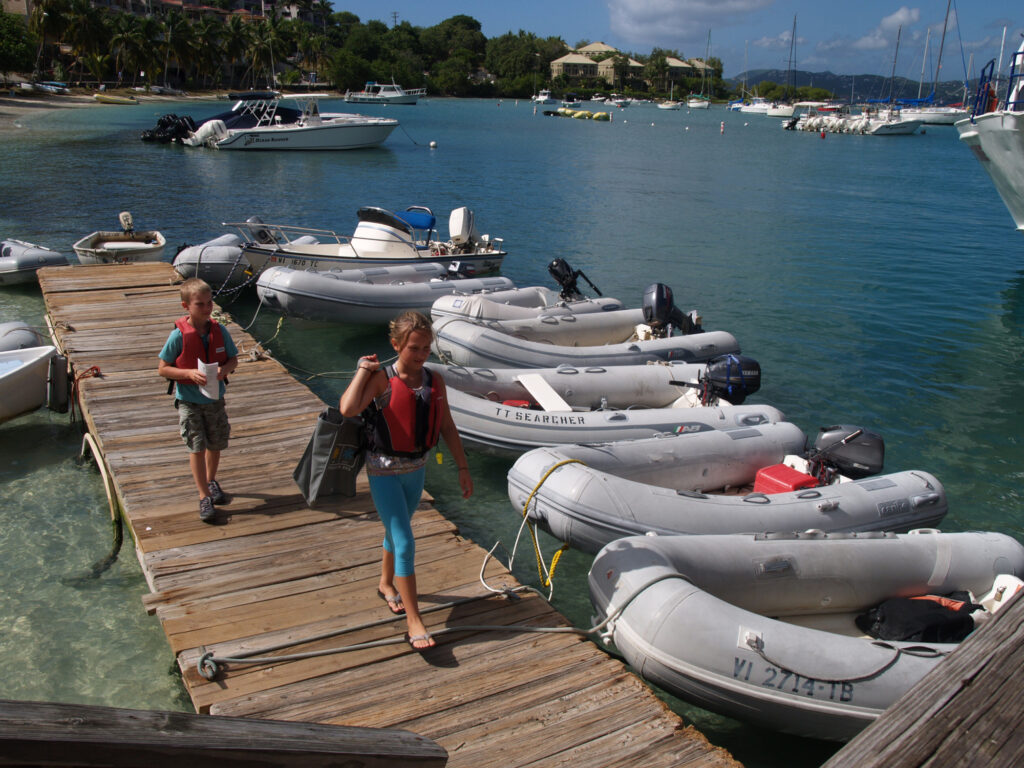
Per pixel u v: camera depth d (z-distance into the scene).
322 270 12.59
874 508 5.69
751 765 4.11
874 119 86.31
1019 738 1.33
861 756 1.30
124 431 6.45
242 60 88.44
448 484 7.08
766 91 159.88
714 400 7.85
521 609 4.29
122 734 1.05
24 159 29.86
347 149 38.53
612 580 4.27
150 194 23.23
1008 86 19.22
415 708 3.50
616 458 6.02
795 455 6.71
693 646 3.84
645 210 24.20
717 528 5.24
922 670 3.86
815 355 11.27
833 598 4.80
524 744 3.31
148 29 74.69
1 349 8.05
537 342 9.48
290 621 4.08
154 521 5.04
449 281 11.73
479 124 68.75
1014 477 7.78
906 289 15.45
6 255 13.05
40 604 4.98
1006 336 12.49
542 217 22.22
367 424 3.65
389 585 4.14
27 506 6.17
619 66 152.75
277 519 5.12
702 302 13.91
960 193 32.19
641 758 3.26
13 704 1.02
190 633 3.94
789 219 23.66
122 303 10.48
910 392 9.97
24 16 78.44
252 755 1.16
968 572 4.99
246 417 6.95
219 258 12.04
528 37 155.12
